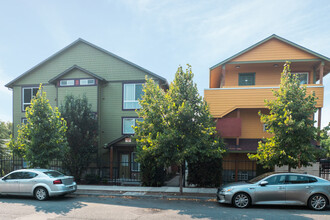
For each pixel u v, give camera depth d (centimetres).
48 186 910
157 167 1223
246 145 1370
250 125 1496
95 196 1016
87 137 1377
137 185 1282
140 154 1051
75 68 1623
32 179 930
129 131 1625
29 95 1762
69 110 1359
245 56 1462
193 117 957
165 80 1636
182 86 1013
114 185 1282
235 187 821
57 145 1148
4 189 944
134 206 830
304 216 698
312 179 798
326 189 774
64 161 1363
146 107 998
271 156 979
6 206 821
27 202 886
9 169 1684
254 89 1355
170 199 959
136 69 1645
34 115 1138
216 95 1394
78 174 1380
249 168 1445
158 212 747
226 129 1381
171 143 914
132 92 1639
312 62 1441
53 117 1163
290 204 782
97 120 1544
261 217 687
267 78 1580
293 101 973
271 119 990
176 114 937
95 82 1620
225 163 1476
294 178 807
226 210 775
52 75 1742
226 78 1633
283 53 1428
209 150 967
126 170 1589
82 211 755
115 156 1609
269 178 819
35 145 1116
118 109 1644
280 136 956
